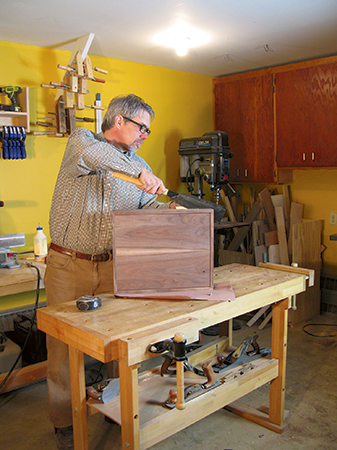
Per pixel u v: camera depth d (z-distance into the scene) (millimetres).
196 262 1691
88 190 1872
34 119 3078
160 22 2605
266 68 3840
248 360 2070
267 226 3863
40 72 3072
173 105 3982
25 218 3105
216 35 2898
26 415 2357
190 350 2207
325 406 2365
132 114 1831
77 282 1963
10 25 2592
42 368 2629
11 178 3014
